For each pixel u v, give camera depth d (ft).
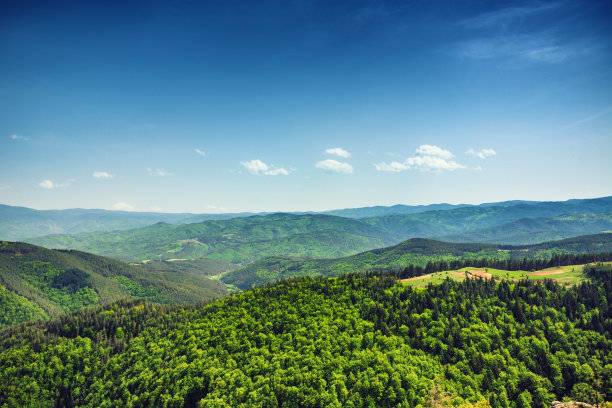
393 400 543.80
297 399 586.86
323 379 604.49
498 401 538.06
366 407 549.54
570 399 524.11
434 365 610.65
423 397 544.21
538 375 574.97
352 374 600.39
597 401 505.25
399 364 599.98
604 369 554.05
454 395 542.98
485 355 609.01
